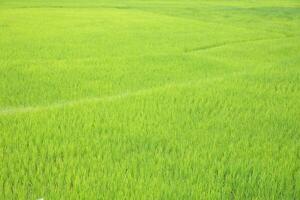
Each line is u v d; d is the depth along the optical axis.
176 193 3.71
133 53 13.44
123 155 4.57
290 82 9.07
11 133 5.19
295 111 6.67
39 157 4.47
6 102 7.05
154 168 4.20
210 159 4.48
